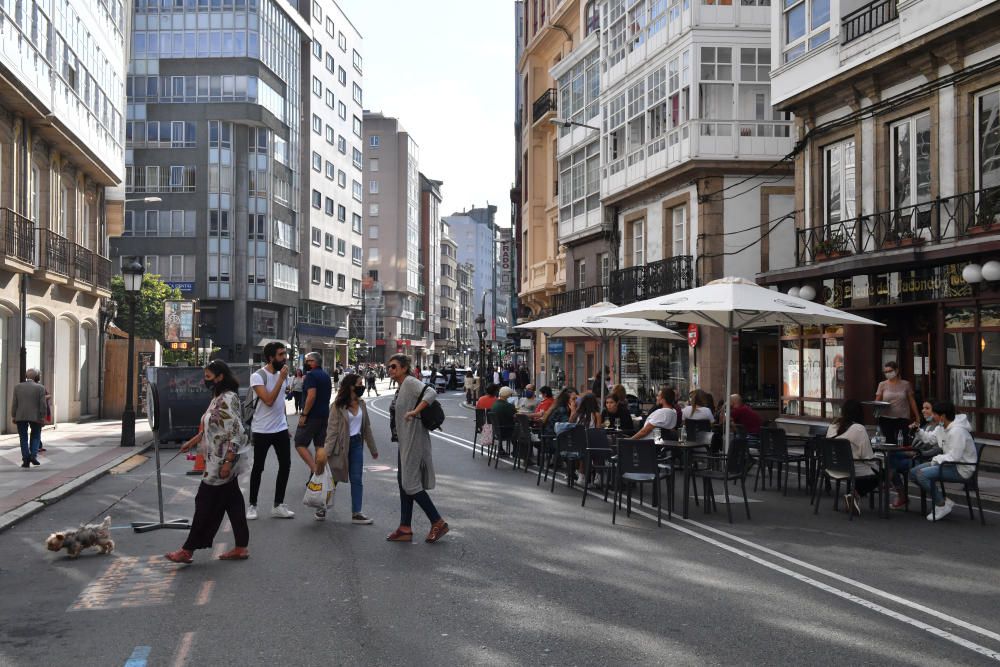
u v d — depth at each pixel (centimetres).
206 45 6381
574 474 1443
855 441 1117
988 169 1627
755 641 564
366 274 11188
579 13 3922
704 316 1388
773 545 898
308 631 582
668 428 1245
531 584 714
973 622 614
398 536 898
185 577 738
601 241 3459
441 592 686
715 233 2645
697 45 2636
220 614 624
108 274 3209
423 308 12762
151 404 970
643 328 1841
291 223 7006
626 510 1124
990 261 1571
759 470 1380
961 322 1684
